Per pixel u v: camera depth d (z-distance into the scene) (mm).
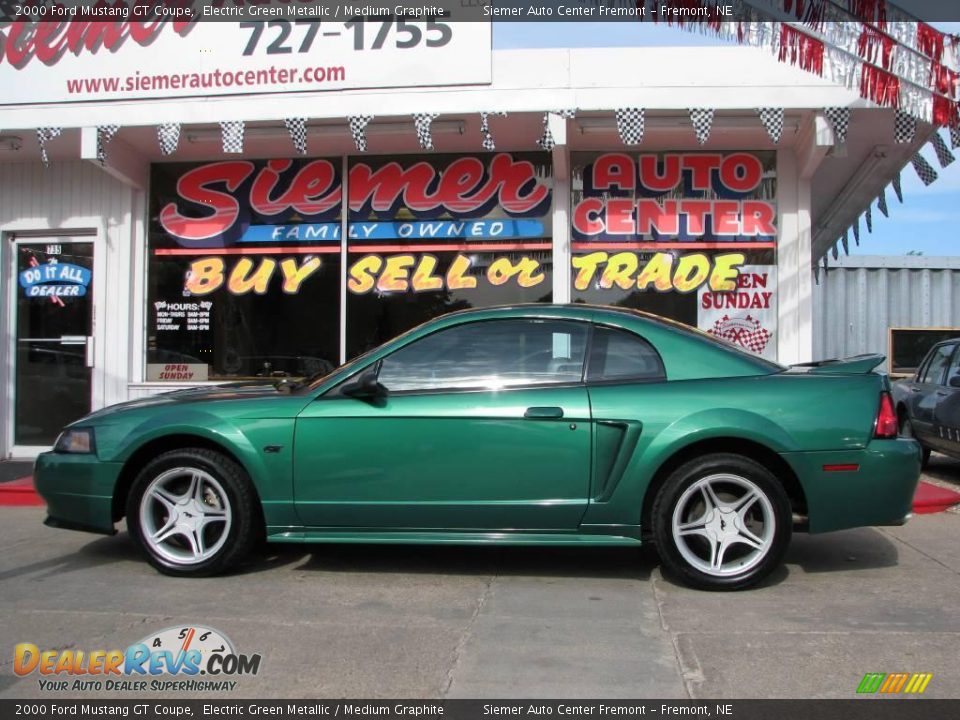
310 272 8414
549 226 8188
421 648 3670
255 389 5125
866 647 3668
